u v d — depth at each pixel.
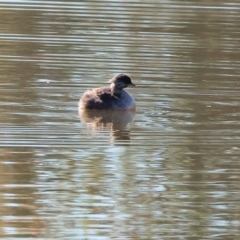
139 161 21.84
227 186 20.42
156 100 27.34
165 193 19.98
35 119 24.78
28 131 23.66
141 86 28.69
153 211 19.05
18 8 38.88
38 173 20.78
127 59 31.92
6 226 17.94
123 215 18.77
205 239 17.75
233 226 18.42
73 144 22.83
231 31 36.69
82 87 28.47
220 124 24.94
